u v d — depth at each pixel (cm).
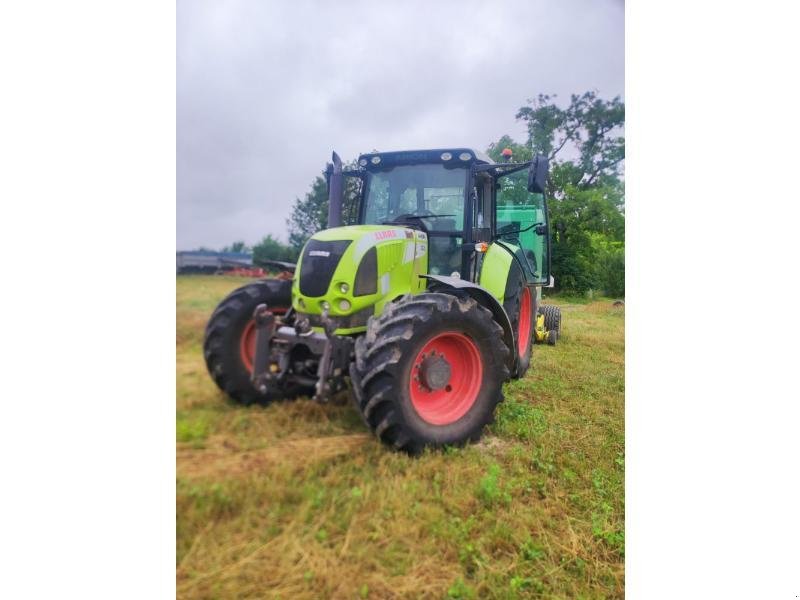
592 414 350
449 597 217
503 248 438
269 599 205
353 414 303
